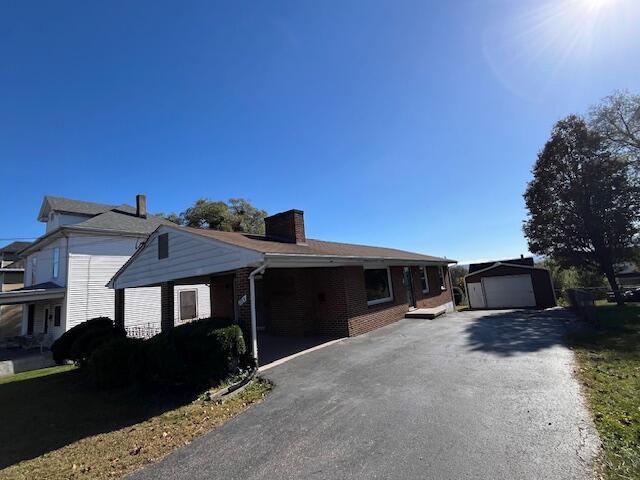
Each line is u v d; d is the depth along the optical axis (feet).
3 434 18.30
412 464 10.63
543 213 73.20
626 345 24.57
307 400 17.37
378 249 58.85
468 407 14.60
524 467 9.90
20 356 47.88
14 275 92.79
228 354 22.58
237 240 30.19
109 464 13.25
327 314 36.11
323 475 10.55
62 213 65.05
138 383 25.59
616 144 66.23
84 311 53.36
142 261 38.81
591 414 12.92
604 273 69.56
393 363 22.85
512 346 25.77
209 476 11.30
